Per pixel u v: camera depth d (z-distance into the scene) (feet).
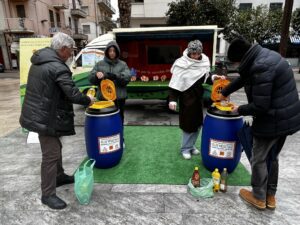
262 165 7.90
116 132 10.80
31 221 7.99
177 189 9.59
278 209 8.39
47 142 8.15
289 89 7.10
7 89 42.22
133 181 10.17
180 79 10.80
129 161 12.00
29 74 8.04
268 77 6.74
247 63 7.09
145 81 24.39
